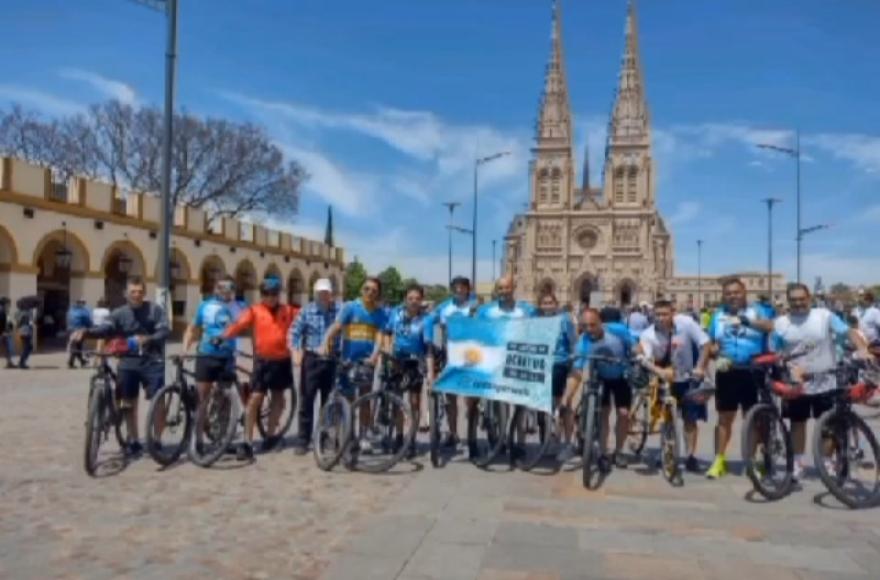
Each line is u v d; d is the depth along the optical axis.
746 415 7.97
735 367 8.69
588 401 8.52
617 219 120.12
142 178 45.50
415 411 10.15
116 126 45.28
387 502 7.43
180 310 35.69
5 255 25.61
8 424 11.44
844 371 8.19
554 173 123.50
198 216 36.78
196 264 36.47
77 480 8.01
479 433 11.22
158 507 7.08
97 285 29.92
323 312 9.88
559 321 9.03
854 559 5.95
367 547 6.02
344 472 8.67
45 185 27.39
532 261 123.06
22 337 21.23
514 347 9.20
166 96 13.84
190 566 5.56
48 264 31.55
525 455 9.43
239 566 5.58
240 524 6.61
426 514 7.00
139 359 9.20
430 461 9.44
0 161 25.34
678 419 9.43
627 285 119.12
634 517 7.05
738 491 8.16
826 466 7.78
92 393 8.50
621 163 120.50
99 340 9.18
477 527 6.62
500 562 5.75
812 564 5.83
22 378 18.45
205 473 8.50
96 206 29.91
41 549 5.88
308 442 9.75
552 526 6.71
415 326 10.41
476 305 10.95
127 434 9.66
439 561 5.75
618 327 9.25
